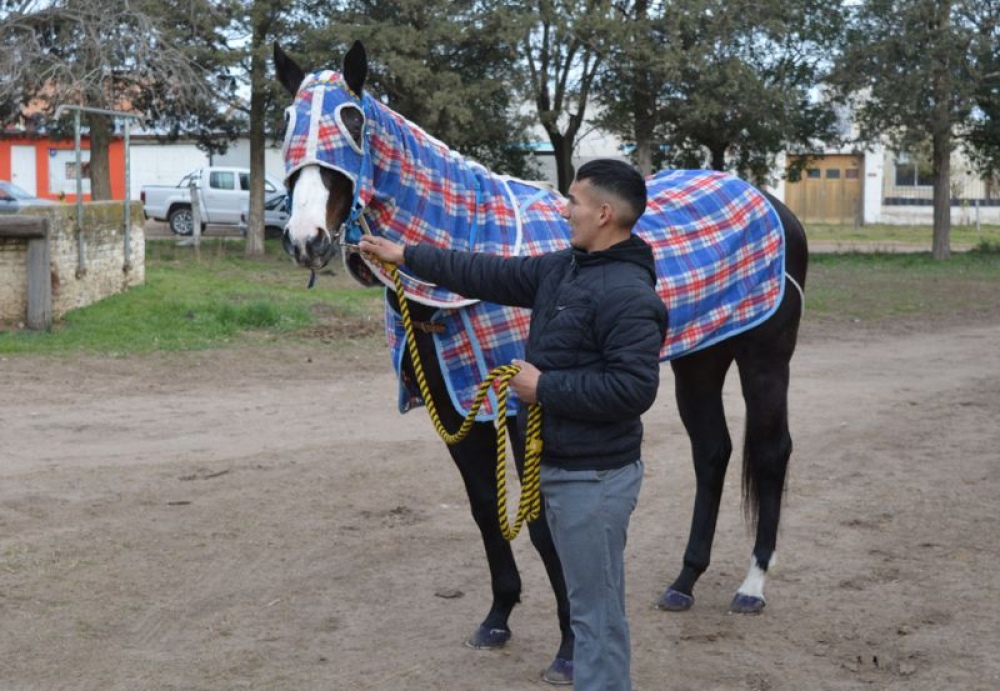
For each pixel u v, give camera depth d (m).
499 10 20.56
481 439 4.25
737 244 4.86
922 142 25.95
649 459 7.54
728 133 24.34
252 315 13.27
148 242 25.02
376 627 4.63
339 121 3.87
